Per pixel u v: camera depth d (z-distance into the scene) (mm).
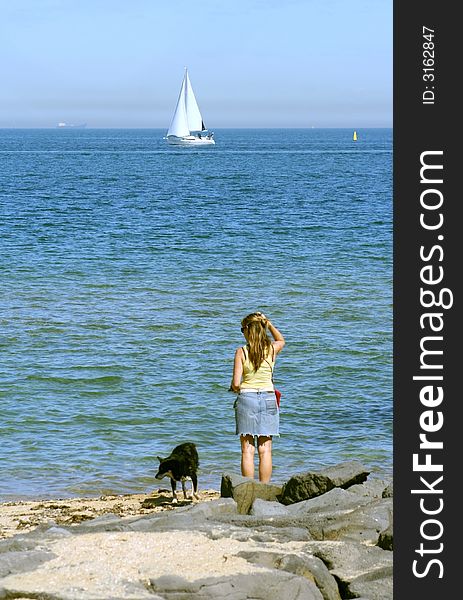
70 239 47719
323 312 27125
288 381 18969
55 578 6207
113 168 134125
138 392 17969
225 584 6141
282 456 14172
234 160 165375
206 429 15664
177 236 49594
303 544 7215
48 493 12234
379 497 9383
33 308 27156
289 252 42969
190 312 26781
